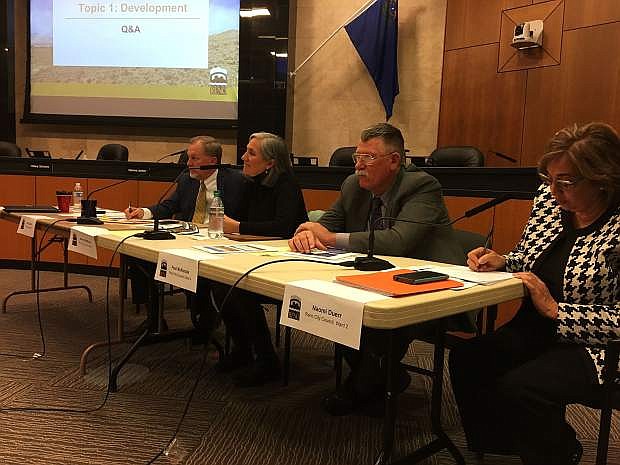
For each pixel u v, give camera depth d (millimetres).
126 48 6051
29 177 4582
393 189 2037
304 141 6074
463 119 5465
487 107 5293
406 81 5793
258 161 2547
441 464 1717
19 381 2270
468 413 1548
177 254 1582
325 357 2740
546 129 4898
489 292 1245
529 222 1620
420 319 1077
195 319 2643
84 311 3426
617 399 1270
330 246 1858
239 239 2059
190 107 6023
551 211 1573
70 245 2215
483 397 1509
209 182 2891
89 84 6145
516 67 5066
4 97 6086
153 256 1676
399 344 1361
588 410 2188
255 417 2014
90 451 1715
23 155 6426
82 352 2660
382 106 5879
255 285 1299
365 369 2000
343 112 5965
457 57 5469
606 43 4512
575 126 1386
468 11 5359
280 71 5699
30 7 6129
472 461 1741
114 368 2266
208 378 2385
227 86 5941
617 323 1288
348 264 1498
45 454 1681
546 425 1312
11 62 6148
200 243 1860
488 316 1876
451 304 1144
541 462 1324
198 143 2844
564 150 1339
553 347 1462
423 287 1181
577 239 1437
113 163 4457
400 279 1235
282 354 2758
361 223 2152
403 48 5770
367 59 5715
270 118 5738
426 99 5762
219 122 5980
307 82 6016
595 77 4582
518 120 5078
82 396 2145
